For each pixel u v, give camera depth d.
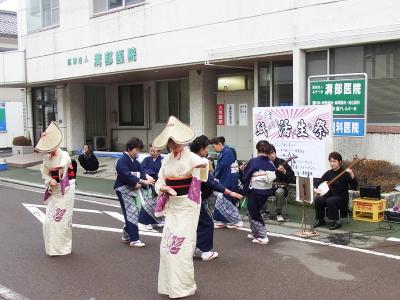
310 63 10.63
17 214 9.98
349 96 9.28
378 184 8.88
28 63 19.66
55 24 18.11
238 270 6.07
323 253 6.67
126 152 7.20
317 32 10.21
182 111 17.48
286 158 8.90
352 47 9.97
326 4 10.02
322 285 5.46
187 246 5.23
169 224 5.30
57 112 20.64
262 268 6.12
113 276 5.97
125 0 15.02
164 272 5.27
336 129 9.49
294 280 5.66
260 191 7.12
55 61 18.16
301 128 8.66
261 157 7.18
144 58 14.44
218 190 6.43
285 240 7.41
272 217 8.75
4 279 5.93
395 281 5.54
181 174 5.33
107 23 15.60
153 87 18.55
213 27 12.35
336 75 9.66
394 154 9.45
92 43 16.30
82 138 20.14
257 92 12.56
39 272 6.17
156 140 5.42
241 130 14.32
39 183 14.48
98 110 20.72
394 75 9.45
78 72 17.06
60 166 6.75
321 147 8.42
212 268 6.17
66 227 6.85
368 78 9.82
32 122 22.52
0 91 27.78
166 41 13.69
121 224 8.89
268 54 11.10
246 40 11.61
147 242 7.56
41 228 8.70
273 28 11.02
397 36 8.97
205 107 14.70
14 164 18.98
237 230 8.17
